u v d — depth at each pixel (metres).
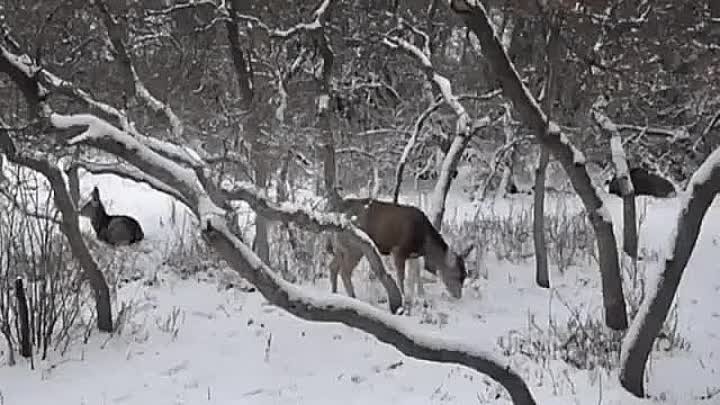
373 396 7.27
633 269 10.34
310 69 11.77
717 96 15.94
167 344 8.48
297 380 7.64
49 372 7.66
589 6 10.21
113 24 9.96
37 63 7.02
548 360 8.02
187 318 9.33
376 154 14.46
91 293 9.48
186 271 11.13
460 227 13.65
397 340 4.19
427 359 4.29
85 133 4.46
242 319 9.35
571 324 8.81
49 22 9.06
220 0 11.09
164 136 10.68
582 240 12.60
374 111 15.81
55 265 8.63
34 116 6.07
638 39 12.27
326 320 3.99
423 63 11.68
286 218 4.78
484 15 6.99
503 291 10.65
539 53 11.72
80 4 9.70
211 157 7.39
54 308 8.04
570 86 12.95
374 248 9.24
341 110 14.05
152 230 13.08
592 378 7.47
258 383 7.55
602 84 13.20
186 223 13.28
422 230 10.08
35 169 7.73
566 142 8.13
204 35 11.69
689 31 12.23
